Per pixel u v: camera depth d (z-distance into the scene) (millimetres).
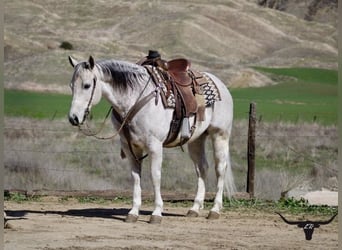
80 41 127375
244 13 171375
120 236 11906
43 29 150125
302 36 169125
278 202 15883
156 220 13172
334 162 22531
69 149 23828
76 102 12484
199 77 14039
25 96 70688
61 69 88000
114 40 146875
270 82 103875
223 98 14320
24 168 18891
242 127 30578
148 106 12859
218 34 159000
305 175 18844
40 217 13648
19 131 28516
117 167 20438
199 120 13672
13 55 108625
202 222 13531
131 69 12891
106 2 177500
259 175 17938
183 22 157750
